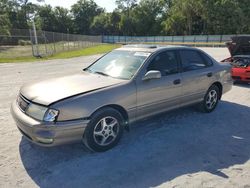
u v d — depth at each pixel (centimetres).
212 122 517
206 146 409
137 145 406
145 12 8212
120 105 387
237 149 401
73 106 338
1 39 2436
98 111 365
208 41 5150
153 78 416
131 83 404
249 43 869
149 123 503
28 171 329
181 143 417
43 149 386
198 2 5850
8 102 651
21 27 7425
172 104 480
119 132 398
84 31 10006
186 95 504
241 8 5538
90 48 3978
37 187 298
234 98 720
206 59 565
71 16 9931
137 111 417
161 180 314
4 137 428
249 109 612
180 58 500
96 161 355
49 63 1706
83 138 362
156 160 362
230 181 314
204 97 556
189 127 487
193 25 6662
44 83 407
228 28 5697
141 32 8338
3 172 325
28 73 1199
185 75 495
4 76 1102
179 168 342
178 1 6375
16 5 7394
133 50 486
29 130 337
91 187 299
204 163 356
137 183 307
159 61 459
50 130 327
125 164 350
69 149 388
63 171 330
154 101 439
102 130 375
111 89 380
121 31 8738
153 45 509
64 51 2952
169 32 7206
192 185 304
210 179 318
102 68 471
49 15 8762
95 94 362
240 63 908
